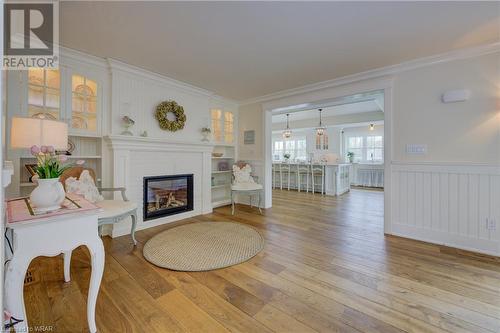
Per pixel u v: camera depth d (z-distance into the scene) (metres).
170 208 3.79
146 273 2.12
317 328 1.45
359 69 3.23
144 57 2.89
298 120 8.28
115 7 1.89
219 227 3.47
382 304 1.69
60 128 1.67
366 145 8.68
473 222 2.64
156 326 1.46
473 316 1.56
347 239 3.01
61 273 2.12
